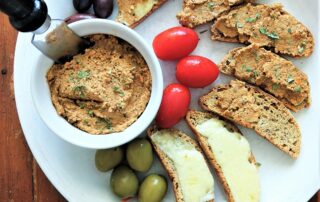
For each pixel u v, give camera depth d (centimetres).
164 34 30
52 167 31
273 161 32
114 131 29
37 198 33
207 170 31
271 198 32
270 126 32
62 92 29
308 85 31
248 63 31
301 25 31
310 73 32
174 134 31
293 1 32
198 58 30
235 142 31
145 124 29
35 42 27
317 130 32
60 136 29
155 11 32
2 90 33
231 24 31
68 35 28
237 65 31
